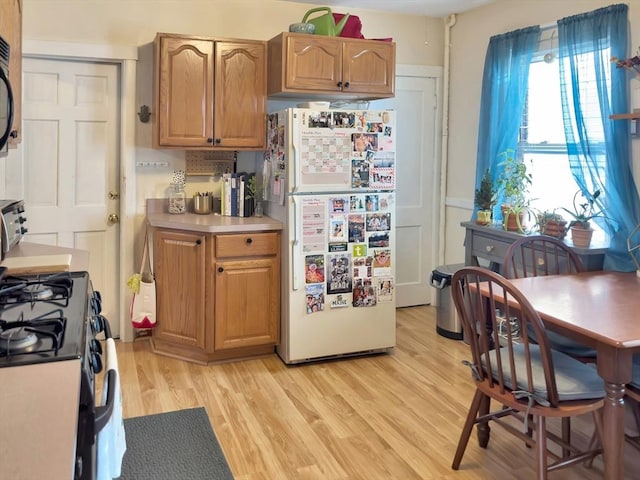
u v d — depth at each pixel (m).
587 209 3.41
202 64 3.65
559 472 2.46
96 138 3.91
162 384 3.32
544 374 2.04
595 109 3.32
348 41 3.76
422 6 4.34
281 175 3.59
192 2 3.94
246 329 3.64
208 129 3.71
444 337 4.23
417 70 4.70
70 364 1.20
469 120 4.54
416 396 3.20
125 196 3.90
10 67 2.33
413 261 4.98
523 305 2.01
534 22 3.82
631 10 3.09
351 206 3.63
